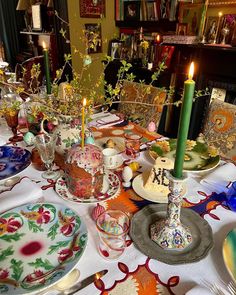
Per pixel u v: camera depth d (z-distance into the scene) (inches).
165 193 33.1
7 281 22.1
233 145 52.3
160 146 43.9
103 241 24.6
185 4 90.6
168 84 100.0
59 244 25.6
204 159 41.1
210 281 21.8
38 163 39.2
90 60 42.4
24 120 52.9
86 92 43.1
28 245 25.6
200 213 29.9
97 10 118.5
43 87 57.1
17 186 32.9
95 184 31.4
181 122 22.2
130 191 33.8
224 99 87.9
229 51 78.4
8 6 160.2
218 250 24.8
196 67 91.0
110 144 43.6
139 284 21.8
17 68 89.0
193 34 90.6
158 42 100.3
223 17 81.7
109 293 21.1
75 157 30.9
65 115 38.0
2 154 41.0
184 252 24.5
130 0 113.3
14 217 28.4
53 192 33.5
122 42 115.7
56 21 124.6
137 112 64.8
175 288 21.5
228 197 31.4
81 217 28.8
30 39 157.2
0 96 62.1
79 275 22.5
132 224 27.7
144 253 24.4
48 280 21.3
